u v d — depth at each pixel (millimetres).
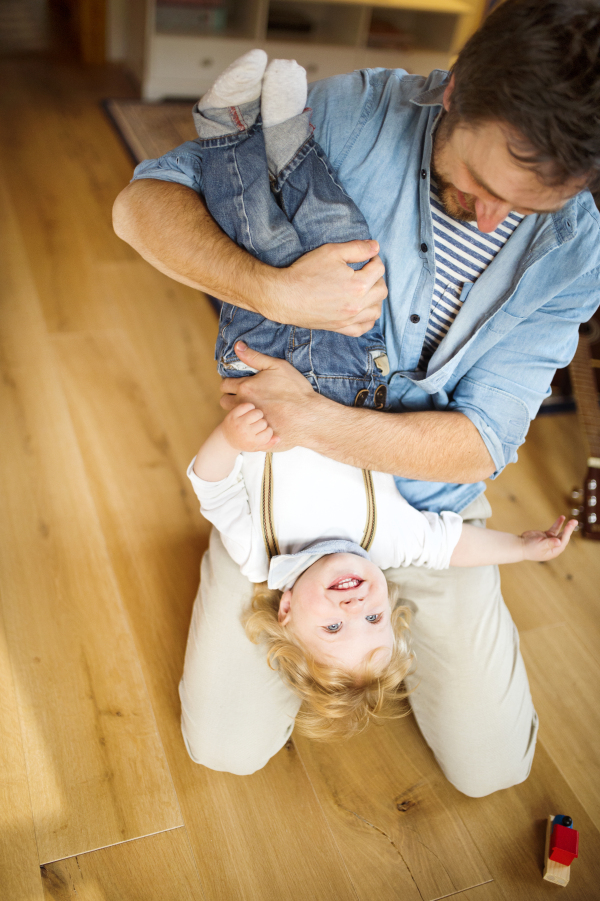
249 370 1149
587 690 1490
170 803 1228
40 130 2998
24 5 4219
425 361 1224
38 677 1354
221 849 1185
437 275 1108
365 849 1213
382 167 1095
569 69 715
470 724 1233
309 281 997
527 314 1091
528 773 1300
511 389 1135
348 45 3527
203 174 1075
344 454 1119
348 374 1140
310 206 1054
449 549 1238
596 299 1077
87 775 1239
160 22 3287
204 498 1220
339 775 1306
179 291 2340
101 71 3611
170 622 1483
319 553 1154
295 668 1177
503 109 757
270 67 1018
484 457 1155
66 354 2031
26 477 1696
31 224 2473
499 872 1210
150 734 1310
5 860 1126
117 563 1569
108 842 1169
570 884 1208
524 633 1567
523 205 843
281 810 1246
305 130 1053
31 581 1502
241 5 3434
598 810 1307
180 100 3428
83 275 2314
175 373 2037
